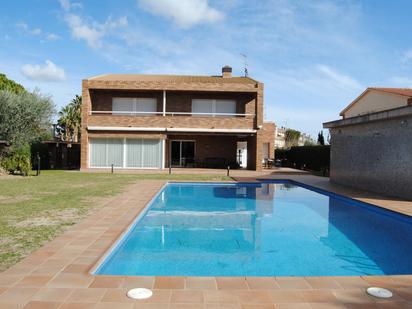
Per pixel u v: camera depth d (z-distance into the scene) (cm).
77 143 3159
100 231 689
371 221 1009
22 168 1972
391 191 1280
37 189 1348
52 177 1881
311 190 1639
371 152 1421
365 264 642
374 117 1337
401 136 1220
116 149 2459
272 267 621
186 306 377
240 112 2681
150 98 2644
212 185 1761
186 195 1477
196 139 2797
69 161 3048
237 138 2817
